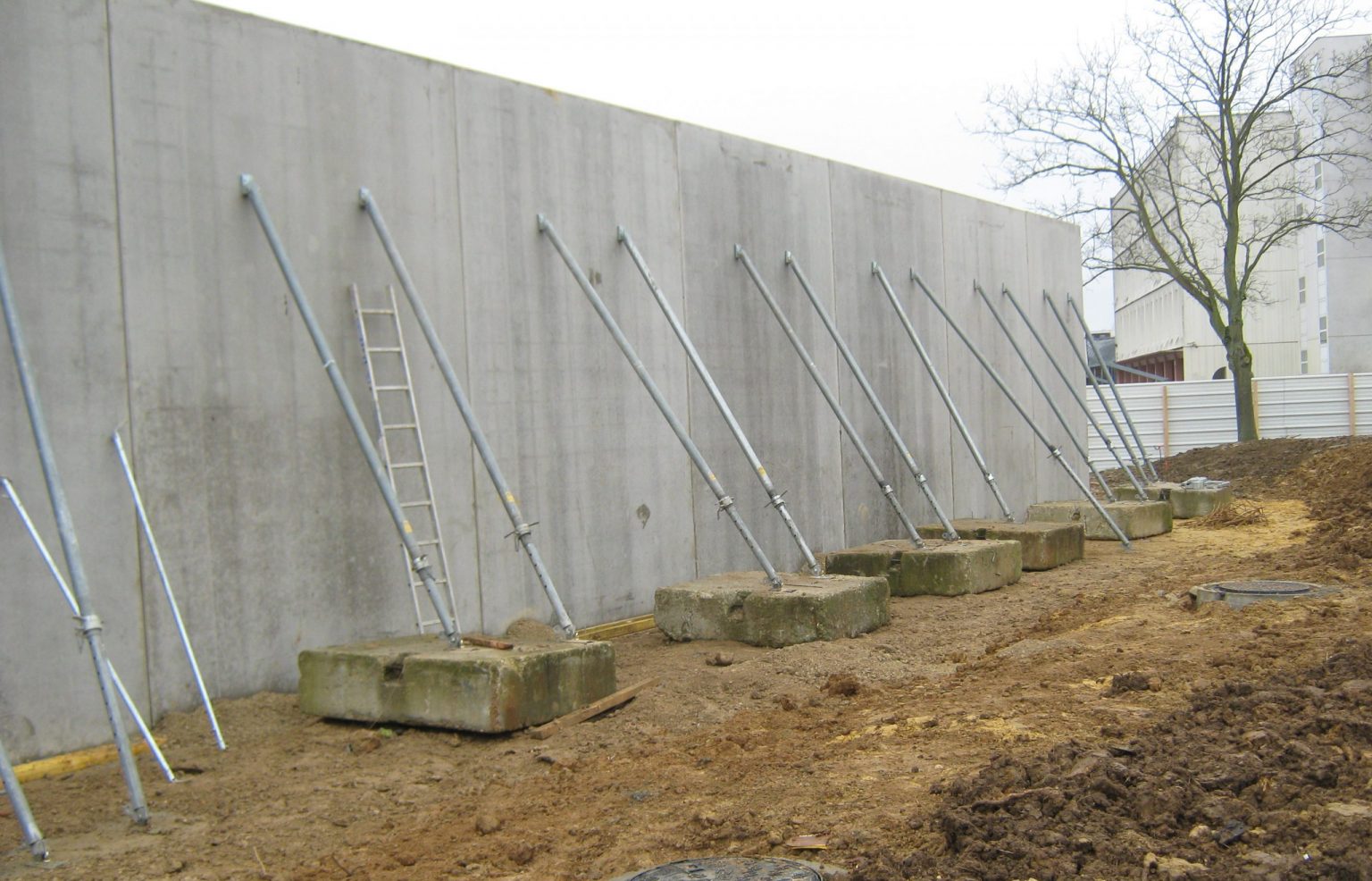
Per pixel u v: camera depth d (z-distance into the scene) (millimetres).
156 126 8102
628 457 11945
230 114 8555
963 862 4316
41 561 7324
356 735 7641
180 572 8062
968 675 8508
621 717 8031
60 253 7535
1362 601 9477
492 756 7164
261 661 8492
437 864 5270
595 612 11461
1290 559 13109
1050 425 21375
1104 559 15734
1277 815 4480
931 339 17578
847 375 15484
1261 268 45125
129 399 7844
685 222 12930
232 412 8430
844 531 15211
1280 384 31703
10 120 7340
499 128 10711
